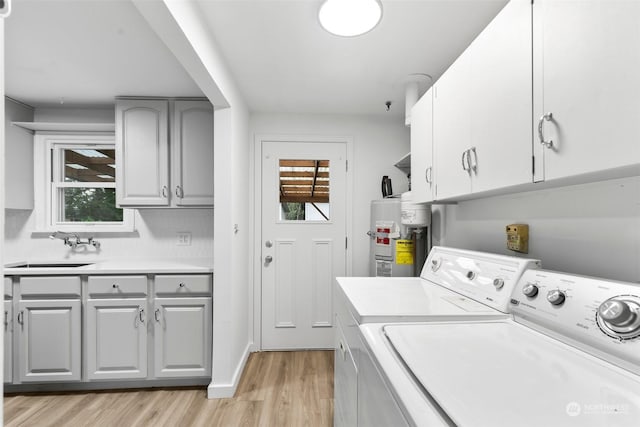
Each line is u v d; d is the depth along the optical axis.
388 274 2.41
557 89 0.84
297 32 1.70
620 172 0.76
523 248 1.32
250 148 2.92
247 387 2.24
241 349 2.54
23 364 2.12
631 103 0.65
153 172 2.46
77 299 2.15
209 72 1.65
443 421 0.53
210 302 2.20
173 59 1.95
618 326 0.70
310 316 2.96
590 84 0.74
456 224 2.02
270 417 1.89
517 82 1.00
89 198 2.80
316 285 2.97
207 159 2.47
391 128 3.02
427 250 2.47
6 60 1.94
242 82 2.31
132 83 2.26
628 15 0.65
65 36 1.70
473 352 0.77
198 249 2.80
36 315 2.13
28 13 1.51
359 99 2.63
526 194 1.34
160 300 2.18
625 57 0.66
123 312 2.17
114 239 2.75
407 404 0.59
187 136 2.47
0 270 0.47
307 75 2.20
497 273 1.19
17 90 2.37
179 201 2.46
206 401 2.06
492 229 1.62
